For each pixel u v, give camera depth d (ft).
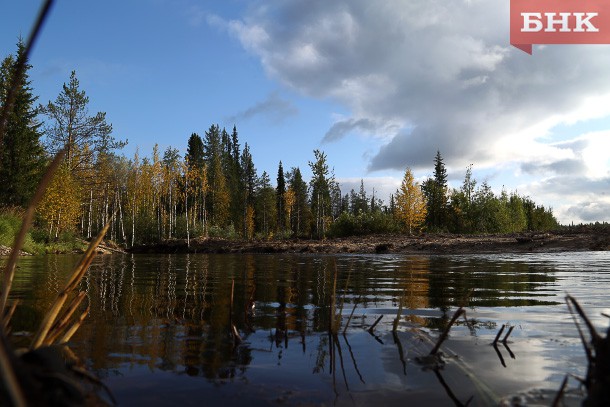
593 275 21.65
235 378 5.74
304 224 231.71
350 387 5.43
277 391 5.24
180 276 23.50
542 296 13.94
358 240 80.12
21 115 90.38
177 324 9.49
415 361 6.56
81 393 4.05
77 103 102.99
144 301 13.21
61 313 10.65
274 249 76.69
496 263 32.78
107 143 106.73
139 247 95.30
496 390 5.27
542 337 8.16
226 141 268.41
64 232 88.12
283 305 12.46
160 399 4.91
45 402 3.49
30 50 3.31
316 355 6.95
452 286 17.39
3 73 84.89
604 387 3.89
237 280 20.94
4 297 5.32
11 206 87.71
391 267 30.09
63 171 90.53
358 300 13.52
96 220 136.98
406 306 12.18
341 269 28.76
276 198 226.99
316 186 120.57
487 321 9.80
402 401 4.95
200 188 151.12
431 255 51.67
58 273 24.97
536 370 6.07
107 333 8.51
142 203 160.35
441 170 176.65
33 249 64.03
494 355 6.89
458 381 5.63
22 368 3.56
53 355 4.79
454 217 146.00
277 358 6.75
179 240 97.04
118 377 5.72
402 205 114.93
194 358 6.73
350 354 7.03
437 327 9.18
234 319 10.16
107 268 31.32
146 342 7.77
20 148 90.12
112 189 136.87
